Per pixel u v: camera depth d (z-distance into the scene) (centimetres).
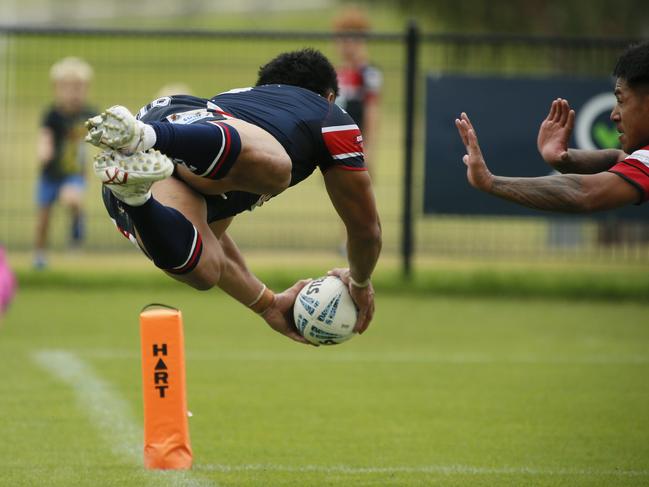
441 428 2317
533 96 4112
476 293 4312
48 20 14112
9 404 2494
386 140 6156
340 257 4769
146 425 1962
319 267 4494
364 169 1708
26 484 1855
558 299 4278
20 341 3278
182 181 1656
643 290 4275
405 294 4294
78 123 4419
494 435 2256
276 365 3008
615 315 3934
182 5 15538
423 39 4247
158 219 1541
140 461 2017
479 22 7469
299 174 1688
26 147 6319
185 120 1650
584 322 3772
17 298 4072
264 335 3466
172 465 1955
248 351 3203
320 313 1872
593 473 1964
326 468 1988
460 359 3117
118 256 4950
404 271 4375
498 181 1547
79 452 2086
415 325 3678
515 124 4109
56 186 4441
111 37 4309
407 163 4294
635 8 7188
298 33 4253
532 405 2544
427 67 4656
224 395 2625
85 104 4578
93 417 2383
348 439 2214
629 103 1577
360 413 2452
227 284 1902
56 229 5469
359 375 2883
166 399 1942
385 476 1936
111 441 2175
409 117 4266
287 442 2186
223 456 2066
